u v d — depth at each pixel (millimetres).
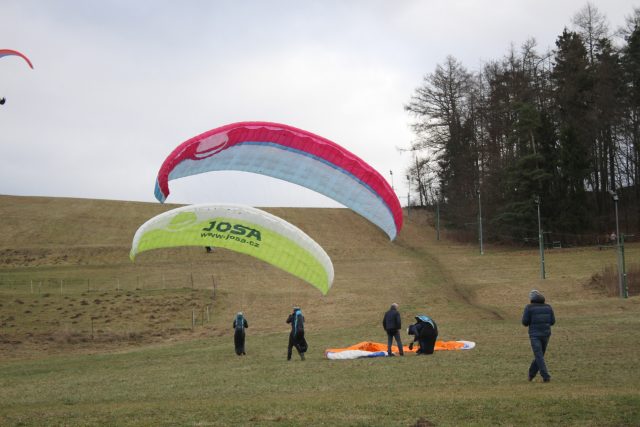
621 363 16641
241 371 18938
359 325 41469
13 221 81938
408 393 12984
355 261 70875
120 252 72375
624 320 30531
